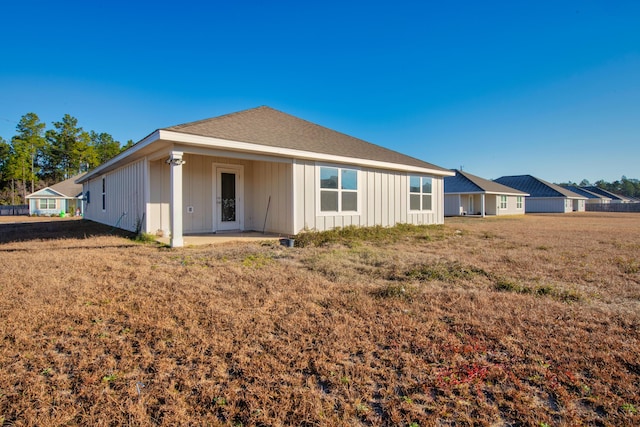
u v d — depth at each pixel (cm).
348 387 220
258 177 1079
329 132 1270
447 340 287
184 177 966
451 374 235
